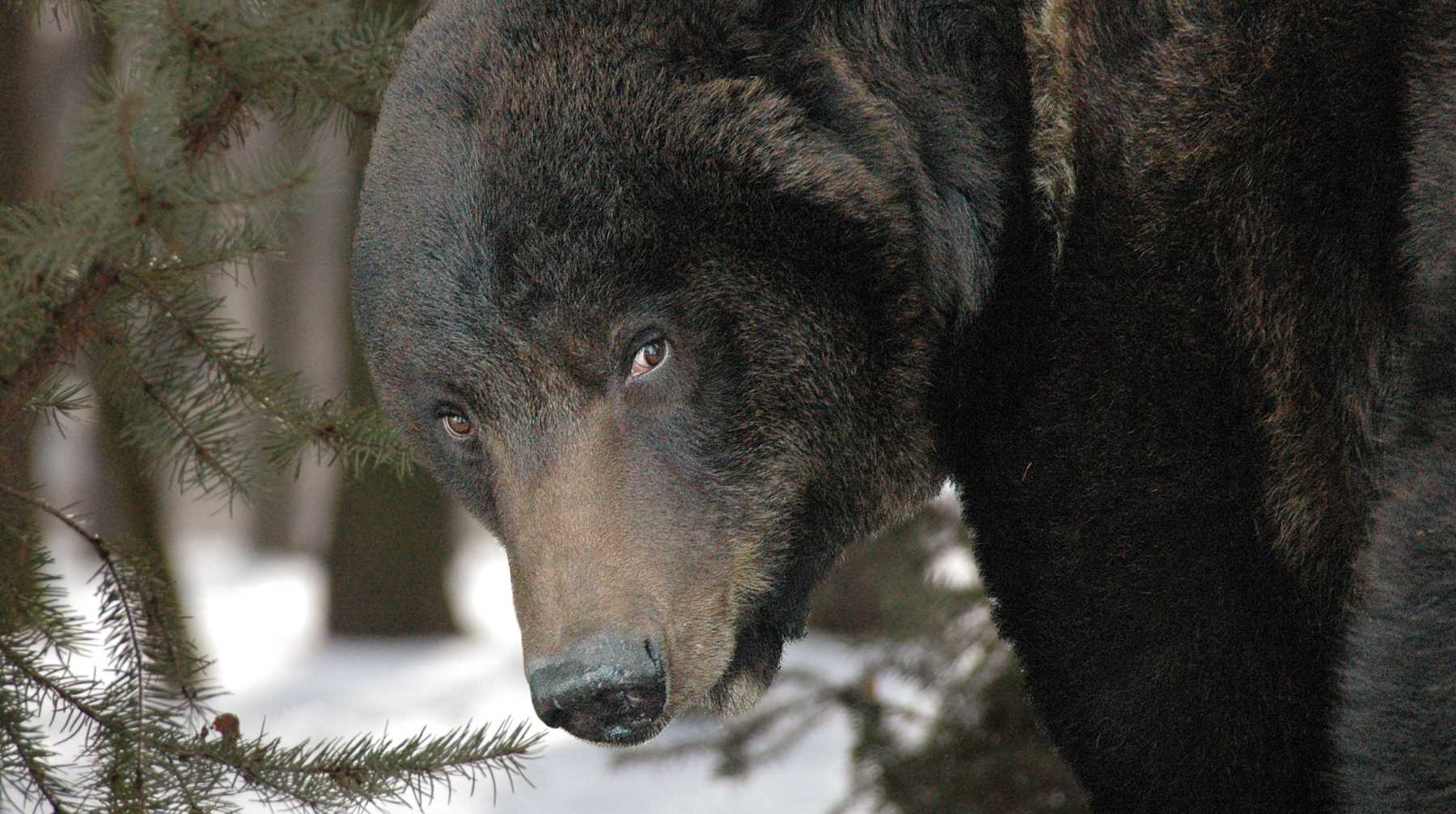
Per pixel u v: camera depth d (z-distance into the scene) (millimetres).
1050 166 6180
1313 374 5652
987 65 6320
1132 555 5957
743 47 6031
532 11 6031
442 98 6012
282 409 7207
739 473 6184
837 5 6223
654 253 5902
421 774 6621
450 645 23297
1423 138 5086
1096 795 6348
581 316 5914
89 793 6633
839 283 6152
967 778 10641
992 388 6395
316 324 36500
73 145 5883
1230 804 6020
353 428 7289
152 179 5793
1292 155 5566
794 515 6375
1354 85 5438
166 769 6621
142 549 7148
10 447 8172
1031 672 6426
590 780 15383
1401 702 4762
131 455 16609
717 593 6168
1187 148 5758
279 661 22672
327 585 24016
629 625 5832
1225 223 5703
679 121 5895
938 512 11133
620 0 5992
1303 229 5578
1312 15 5504
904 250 6234
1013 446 6273
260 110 7109
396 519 23562
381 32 7281
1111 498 5980
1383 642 4805
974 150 6309
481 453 6418
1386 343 5480
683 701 6035
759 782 14820
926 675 11070
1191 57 5758
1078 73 6051
